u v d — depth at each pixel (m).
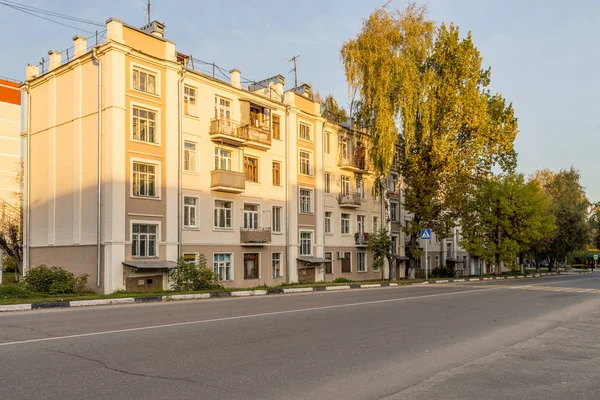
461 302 15.66
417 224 35.31
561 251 61.81
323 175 35.44
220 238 27.23
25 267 26.34
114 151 22.23
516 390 5.71
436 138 33.72
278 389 5.54
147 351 7.27
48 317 11.28
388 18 31.48
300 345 8.05
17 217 36.50
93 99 23.34
